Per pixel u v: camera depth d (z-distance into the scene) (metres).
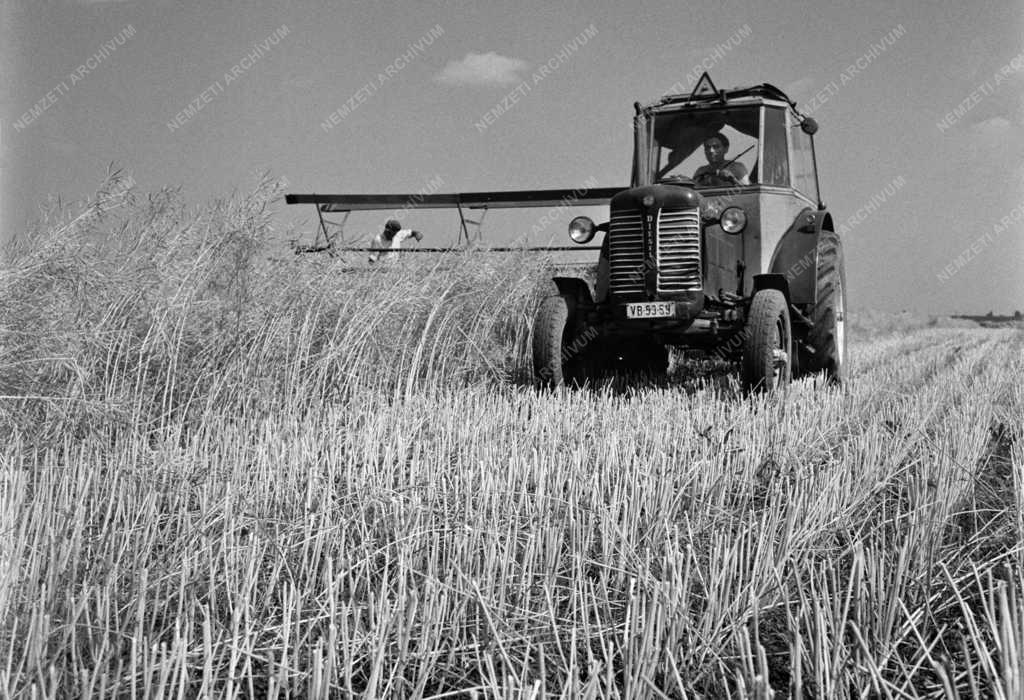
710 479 3.71
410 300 7.01
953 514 3.27
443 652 2.28
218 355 5.82
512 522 3.02
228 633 2.30
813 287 7.10
